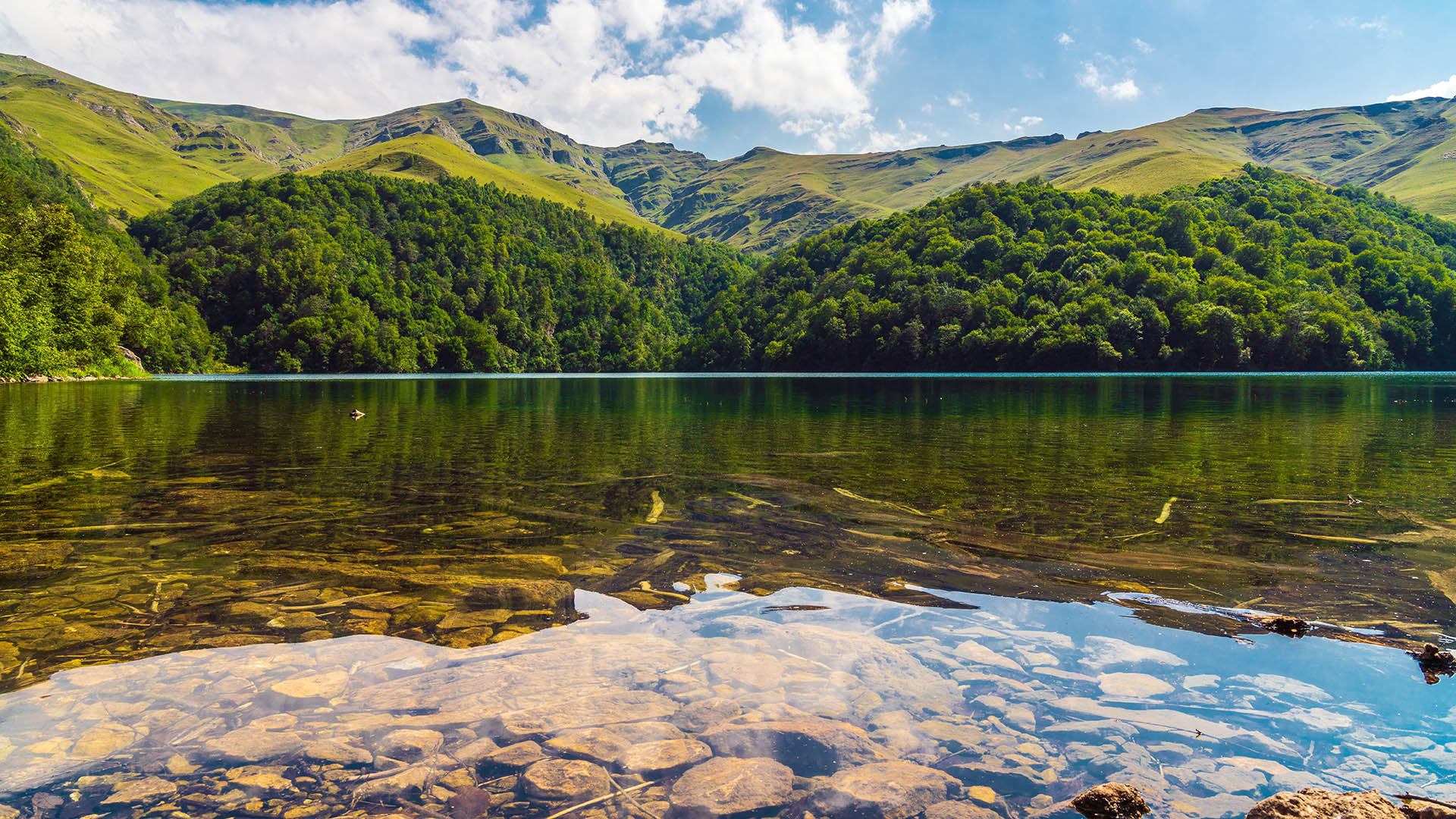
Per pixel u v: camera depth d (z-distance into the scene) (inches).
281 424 720.3
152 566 209.9
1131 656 154.2
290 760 113.0
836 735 123.3
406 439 573.6
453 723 125.2
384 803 102.6
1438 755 116.5
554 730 124.0
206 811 99.8
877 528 262.5
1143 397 1316.4
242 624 167.0
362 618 171.8
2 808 99.0
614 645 157.3
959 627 169.3
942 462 438.3
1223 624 171.5
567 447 518.6
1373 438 586.9
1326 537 248.5
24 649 151.1
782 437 601.0
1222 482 364.2
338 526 262.7
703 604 183.2
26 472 389.7
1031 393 1526.8
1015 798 106.8
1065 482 363.3
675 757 116.4
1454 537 249.1
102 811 99.3
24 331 2055.9
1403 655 154.3
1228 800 105.6
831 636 163.0
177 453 474.6
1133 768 113.7
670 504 305.1
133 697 131.2
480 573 206.8
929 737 123.4
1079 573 208.5
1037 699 136.2
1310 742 121.5
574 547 235.9
